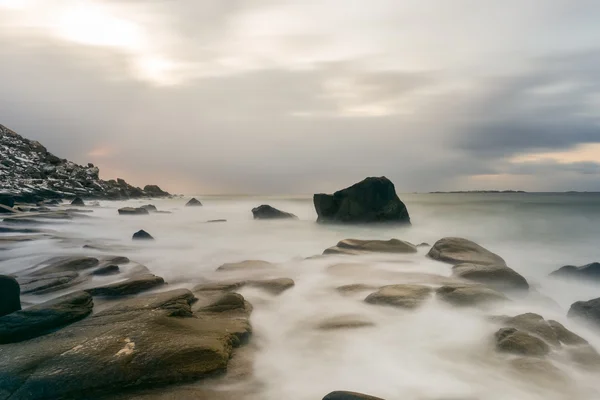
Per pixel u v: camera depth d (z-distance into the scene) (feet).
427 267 43.83
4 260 47.57
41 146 269.64
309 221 111.45
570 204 179.63
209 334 22.03
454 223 105.19
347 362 21.77
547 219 113.91
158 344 19.72
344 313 29.14
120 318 23.53
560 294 38.47
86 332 21.49
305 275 40.96
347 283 37.19
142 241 70.03
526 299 32.94
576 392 18.29
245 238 78.95
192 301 29.43
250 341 23.86
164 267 48.11
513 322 24.76
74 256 47.62
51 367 17.75
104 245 63.52
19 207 117.50
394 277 39.09
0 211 98.27
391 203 94.73
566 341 22.40
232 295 29.35
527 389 18.66
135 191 310.24
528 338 22.11
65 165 256.32
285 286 34.96
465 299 29.04
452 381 19.65
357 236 82.89
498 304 28.86
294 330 26.22
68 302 26.05
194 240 75.05
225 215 139.13
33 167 227.81
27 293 32.91
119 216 119.75
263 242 73.46
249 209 175.11
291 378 19.98
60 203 173.47
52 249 56.24
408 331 25.64
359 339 24.61
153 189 368.68
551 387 18.62
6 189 166.40
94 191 235.61
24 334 22.52
